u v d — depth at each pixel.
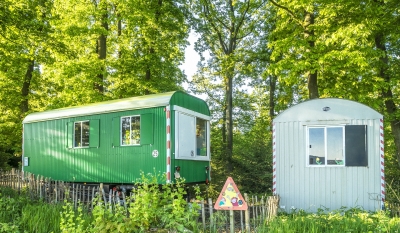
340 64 11.49
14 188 10.57
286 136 9.47
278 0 13.54
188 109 10.00
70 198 8.73
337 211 8.30
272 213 7.41
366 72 12.48
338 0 11.48
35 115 12.69
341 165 8.94
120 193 9.91
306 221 6.25
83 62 14.66
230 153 15.31
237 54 16.95
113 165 10.08
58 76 15.06
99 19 16.08
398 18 12.44
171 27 16.69
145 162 9.41
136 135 9.66
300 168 9.27
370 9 11.41
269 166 14.32
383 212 7.41
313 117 9.26
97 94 15.10
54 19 14.75
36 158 12.41
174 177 9.09
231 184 6.49
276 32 13.75
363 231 5.90
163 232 5.96
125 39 16.81
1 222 6.83
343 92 12.73
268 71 12.09
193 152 10.10
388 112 13.75
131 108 9.78
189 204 6.61
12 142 18.19
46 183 9.48
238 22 19.12
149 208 6.09
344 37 11.12
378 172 8.65
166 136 9.07
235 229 6.76
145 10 15.22
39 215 7.02
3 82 17.47
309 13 12.67
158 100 9.35
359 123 8.90
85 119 10.91
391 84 12.48
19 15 12.18
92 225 6.52
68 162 11.28
